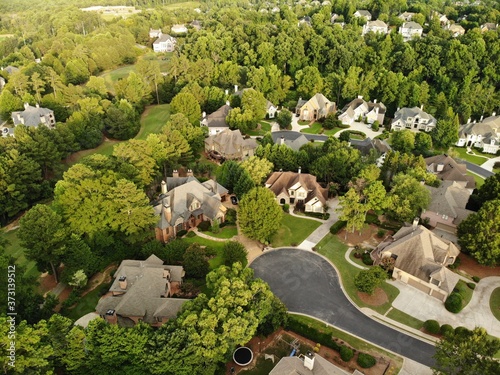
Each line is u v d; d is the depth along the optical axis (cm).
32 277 6238
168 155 10088
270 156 10219
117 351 4978
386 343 6050
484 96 14650
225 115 13188
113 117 12406
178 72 16150
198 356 5066
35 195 9400
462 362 4884
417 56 16675
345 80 15462
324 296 6919
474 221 7438
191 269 7038
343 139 12238
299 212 9219
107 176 7762
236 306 5500
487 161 12212
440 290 6700
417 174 9200
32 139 9925
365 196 8594
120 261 7488
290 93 16200
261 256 7838
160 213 8119
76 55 17900
